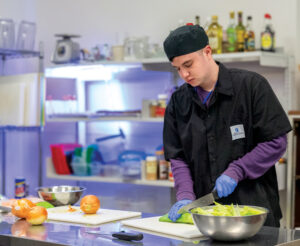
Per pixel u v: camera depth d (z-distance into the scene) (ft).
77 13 15.02
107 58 12.92
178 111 7.38
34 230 6.08
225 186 6.41
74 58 13.51
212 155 7.06
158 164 11.98
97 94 14.62
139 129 13.84
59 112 13.91
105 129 14.53
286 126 6.77
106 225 6.35
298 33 11.60
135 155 12.39
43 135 15.89
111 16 14.32
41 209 6.42
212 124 7.04
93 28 14.69
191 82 6.69
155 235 5.72
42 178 15.88
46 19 15.71
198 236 5.58
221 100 6.99
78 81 14.66
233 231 5.15
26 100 14.23
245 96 6.91
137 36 12.87
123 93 14.12
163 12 13.33
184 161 7.47
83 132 14.99
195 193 7.34
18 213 6.75
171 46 6.55
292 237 5.43
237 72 7.04
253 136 6.99
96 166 13.17
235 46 11.20
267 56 10.71
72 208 7.38
